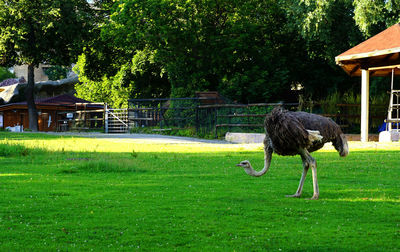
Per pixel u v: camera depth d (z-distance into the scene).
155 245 5.76
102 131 41.47
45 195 9.28
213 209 7.87
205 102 33.94
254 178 12.01
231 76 37.88
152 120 37.16
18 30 41.66
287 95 40.75
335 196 9.17
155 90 50.53
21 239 6.05
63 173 13.09
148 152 20.27
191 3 36.91
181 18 38.12
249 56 38.44
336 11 33.00
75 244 5.81
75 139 28.70
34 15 42.19
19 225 6.79
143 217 7.29
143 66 43.75
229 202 8.52
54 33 44.53
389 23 29.83
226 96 36.56
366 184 10.84
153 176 12.44
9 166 14.77
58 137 31.05
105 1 48.59
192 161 16.38
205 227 6.64
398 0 28.59
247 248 5.59
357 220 7.07
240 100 36.88
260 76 36.72
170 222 6.98
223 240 5.98
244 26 37.12
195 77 37.56
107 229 6.58
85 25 44.62
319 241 5.92
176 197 9.05
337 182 11.24
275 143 8.75
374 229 6.55
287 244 5.78
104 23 43.50
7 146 19.45
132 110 38.03
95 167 13.74
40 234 6.29
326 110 29.02
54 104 48.53
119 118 40.78
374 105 28.73
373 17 28.95
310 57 39.12
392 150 19.53
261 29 38.88
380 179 11.65
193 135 31.89
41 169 13.97
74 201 8.62
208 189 10.09
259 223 6.89
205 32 37.72
